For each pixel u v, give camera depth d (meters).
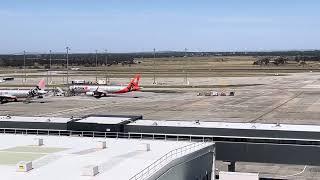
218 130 55.34
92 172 36.97
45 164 40.69
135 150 46.66
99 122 59.47
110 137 56.62
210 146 49.75
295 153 52.31
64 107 144.88
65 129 61.06
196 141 53.03
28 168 38.62
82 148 47.88
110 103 155.62
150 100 163.75
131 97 176.25
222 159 54.78
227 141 54.84
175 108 138.12
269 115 120.06
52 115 124.12
